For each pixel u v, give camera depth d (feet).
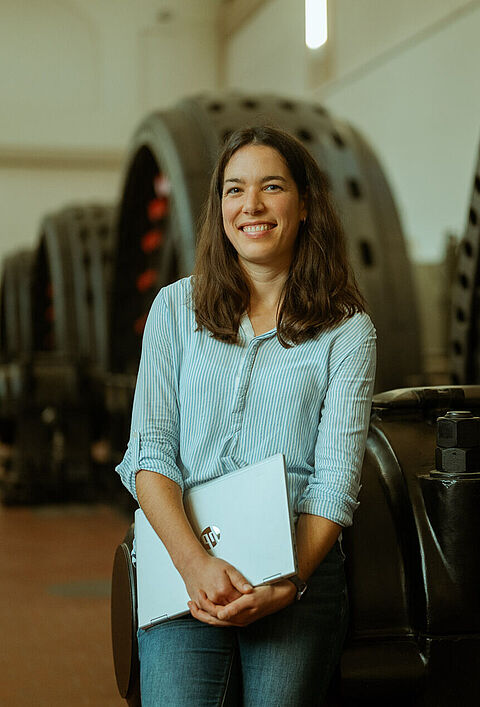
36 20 55.01
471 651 6.35
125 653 6.55
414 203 36.68
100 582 16.21
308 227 6.24
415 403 7.14
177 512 5.80
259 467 5.68
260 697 5.71
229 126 16.14
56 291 27.20
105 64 55.83
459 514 6.31
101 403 24.73
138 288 21.33
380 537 6.59
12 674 11.32
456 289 11.16
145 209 20.12
